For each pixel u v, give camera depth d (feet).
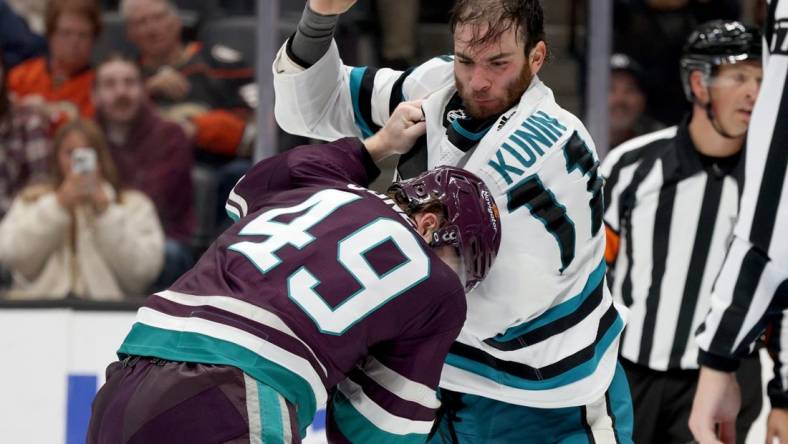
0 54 51.13
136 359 24.99
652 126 52.08
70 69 51.75
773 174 29.25
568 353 28.04
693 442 36.37
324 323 24.23
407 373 25.14
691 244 41.50
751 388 41.37
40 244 49.90
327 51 28.78
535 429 29.22
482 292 27.73
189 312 24.86
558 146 27.17
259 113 50.75
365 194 26.09
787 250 29.35
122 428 24.26
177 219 51.31
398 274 24.71
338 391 26.07
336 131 30.45
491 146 27.17
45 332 48.91
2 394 48.70
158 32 51.62
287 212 25.94
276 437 23.70
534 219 27.09
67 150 50.24
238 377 23.88
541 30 26.81
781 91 29.01
